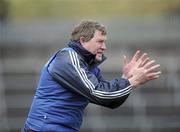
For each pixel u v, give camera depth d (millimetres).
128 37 42344
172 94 41250
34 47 42812
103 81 13844
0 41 42812
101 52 13336
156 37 42406
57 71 13117
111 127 40719
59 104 13211
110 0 48344
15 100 42062
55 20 43906
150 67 13023
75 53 13180
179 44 42125
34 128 13258
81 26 13266
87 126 40719
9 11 48469
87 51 13211
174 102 41031
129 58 42062
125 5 48156
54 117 13203
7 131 41500
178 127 40469
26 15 48344
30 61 42531
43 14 48125
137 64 13141
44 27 43219
